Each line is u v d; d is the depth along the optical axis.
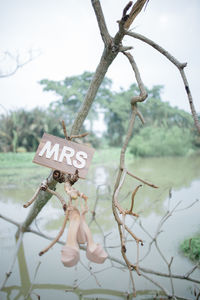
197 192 6.18
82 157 1.58
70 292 2.88
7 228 4.37
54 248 3.84
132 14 1.91
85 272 3.28
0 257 3.57
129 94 11.52
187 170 8.66
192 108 1.55
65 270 3.31
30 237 4.13
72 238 1.19
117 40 1.92
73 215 1.26
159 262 3.46
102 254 1.20
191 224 4.50
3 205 5.06
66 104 10.06
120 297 2.79
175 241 3.97
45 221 4.49
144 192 6.11
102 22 1.89
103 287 2.96
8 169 7.58
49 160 1.54
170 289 2.90
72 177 1.50
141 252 3.71
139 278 3.13
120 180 1.65
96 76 2.25
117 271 3.28
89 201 5.38
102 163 9.61
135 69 1.79
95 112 11.59
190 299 2.69
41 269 3.32
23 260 3.53
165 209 5.23
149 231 4.34
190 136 11.40
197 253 3.49
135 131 11.67
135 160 10.71
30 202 1.42
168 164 9.88
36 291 2.91
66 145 1.59
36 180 6.30
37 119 9.73
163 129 11.43
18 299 2.79
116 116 11.70
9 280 3.10
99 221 4.69
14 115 9.57
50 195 2.81
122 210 1.47
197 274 3.19
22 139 9.60
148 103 10.69
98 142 11.66
